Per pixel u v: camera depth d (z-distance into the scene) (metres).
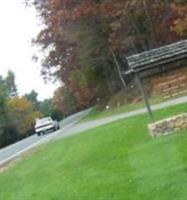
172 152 18.95
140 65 24.28
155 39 55.25
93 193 16.72
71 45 62.53
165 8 53.62
